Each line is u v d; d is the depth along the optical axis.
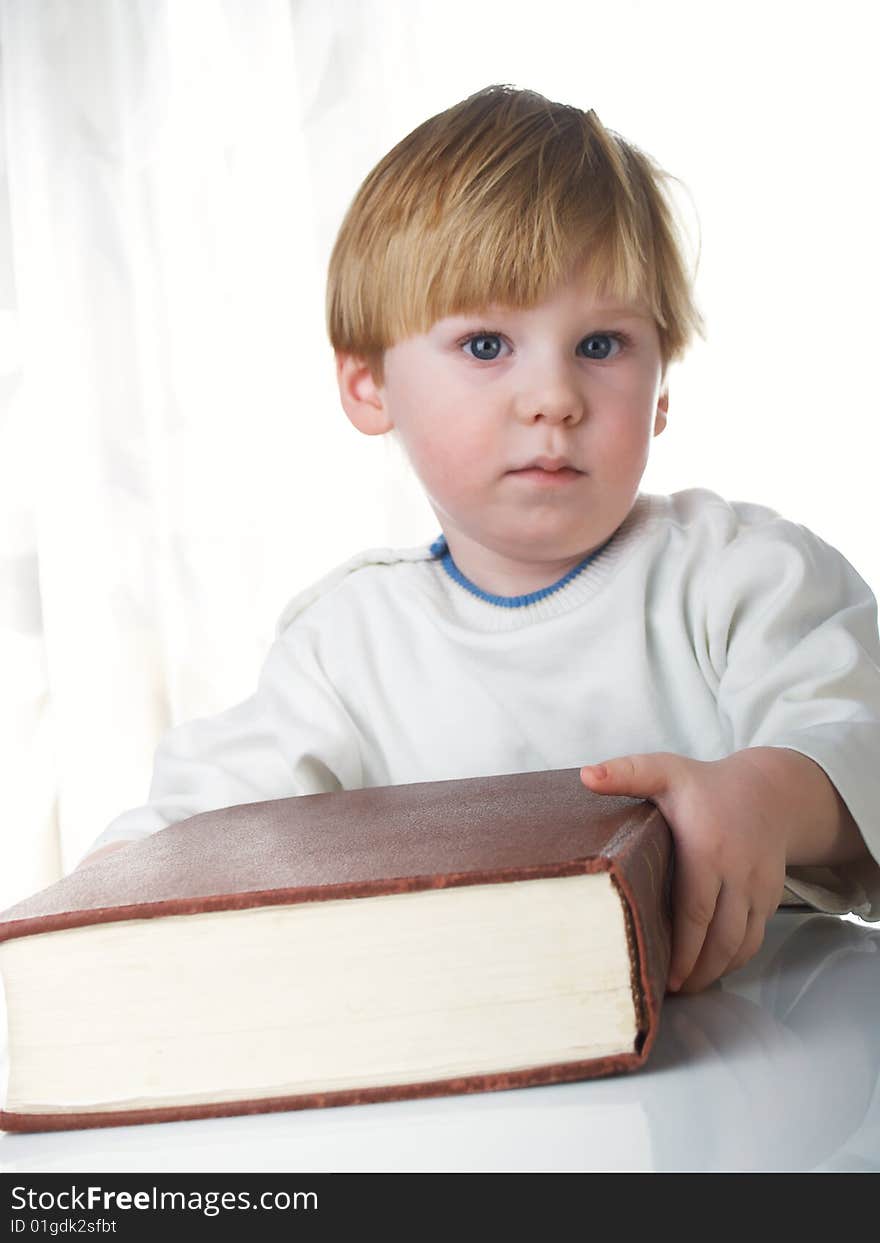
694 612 0.74
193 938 0.40
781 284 1.62
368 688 0.81
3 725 1.79
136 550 1.77
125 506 1.77
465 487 0.71
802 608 0.70
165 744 0.86
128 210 1.77
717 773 0.51
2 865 1.78
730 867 0.49
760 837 0.50
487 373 0.69
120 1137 0.39
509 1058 0.39
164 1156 0.36
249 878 0.41
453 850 0.42
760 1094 0.37
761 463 1.63
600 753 0.75
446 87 1.66
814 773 0.54
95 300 1.76
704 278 1.63
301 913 0.39
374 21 1.66
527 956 0.39
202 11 1.73
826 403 1.61
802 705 0.62
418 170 0.72
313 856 0.44
